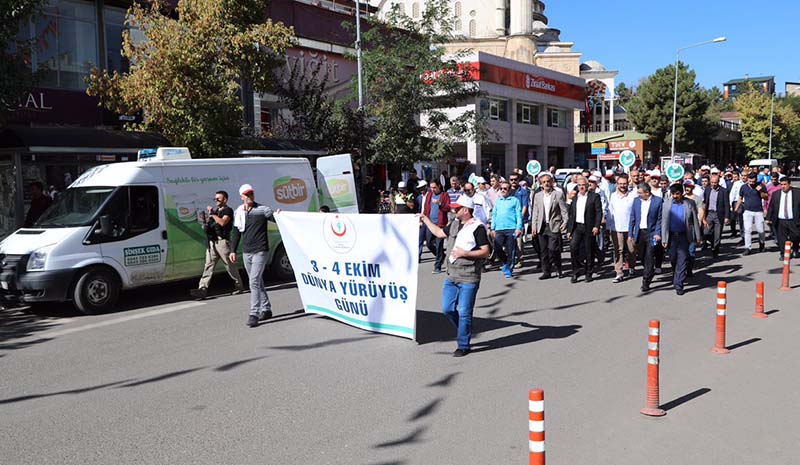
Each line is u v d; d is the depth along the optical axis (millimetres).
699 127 60625
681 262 10586
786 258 10930
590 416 5258
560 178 29516
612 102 76000
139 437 5008
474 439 4840
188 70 14953
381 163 22781
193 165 11383
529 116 45031
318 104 21281
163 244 10828
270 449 4727
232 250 10820
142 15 15469
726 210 15000
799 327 8227
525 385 6070
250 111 22406
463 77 22969
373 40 23391
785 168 82875
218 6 15172
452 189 15406
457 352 7121
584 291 11141
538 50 75562
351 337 8062
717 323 7141
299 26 24984
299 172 13125
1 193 15359
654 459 4461
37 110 16391
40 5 14188
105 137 15078
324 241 8656
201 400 5828
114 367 6996
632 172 14867
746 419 5164
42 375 6781
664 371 6461
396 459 4523
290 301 10555
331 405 5625
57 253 9680
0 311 10508
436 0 22922
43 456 4699
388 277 7891
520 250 14023
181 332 8562
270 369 6746
